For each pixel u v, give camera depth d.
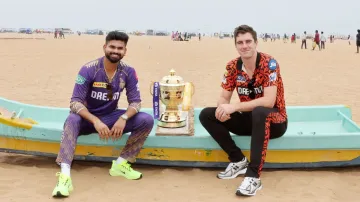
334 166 4.44
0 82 12.12
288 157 4.36
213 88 11.45
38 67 17.17
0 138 4.55
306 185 4.07
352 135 4.24
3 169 4.46
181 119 4.70
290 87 11.90
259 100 4.01
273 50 37.00
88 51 30.33
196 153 4.37
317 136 4.24
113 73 4.18
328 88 11.69
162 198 3.76
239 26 4.03
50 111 5.63
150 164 4.53
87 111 4.09
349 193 3.90
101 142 4.38
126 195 3.81
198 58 24.22
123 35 4.03
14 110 5.52
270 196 3.81
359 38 31.81
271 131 4.09
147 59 22.86
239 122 4.25
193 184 4.11
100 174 4.34
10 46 35.53
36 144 4.50
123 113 4.36
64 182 3.76
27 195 3.76
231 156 4.26
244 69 4.12
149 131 4.23
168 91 4.61
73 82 12.53
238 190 3.80
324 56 27.55
